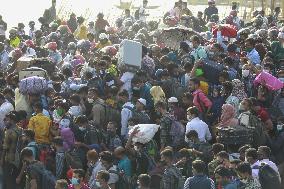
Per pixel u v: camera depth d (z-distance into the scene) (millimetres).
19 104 41969
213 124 41469
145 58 46406
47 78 44656
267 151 34625
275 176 33031
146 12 73875
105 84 43438
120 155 36656
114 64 45750
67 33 60562
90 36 58062
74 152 37938
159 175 34750
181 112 41094
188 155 35562
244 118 39250
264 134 39594
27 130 38344
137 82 42812
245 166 31859
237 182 31859
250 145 37625
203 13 73062
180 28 53375
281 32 55094
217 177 32125
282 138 39844
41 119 39125
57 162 37781
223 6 86062
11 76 44938
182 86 44188
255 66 45594
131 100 43156
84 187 33562
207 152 36938
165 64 47156
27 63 47688
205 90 42688
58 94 42844
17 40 58312
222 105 41062
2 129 40844
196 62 44188
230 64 45656
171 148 36750
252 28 62969
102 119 40656
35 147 38125
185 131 39000
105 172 33031
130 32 62719
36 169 35688
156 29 59906
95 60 46000
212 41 52500
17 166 38875
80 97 41125
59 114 39875
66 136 38031
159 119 40312
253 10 82938
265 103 43438
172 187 34031
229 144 37656
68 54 54031
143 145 37469
